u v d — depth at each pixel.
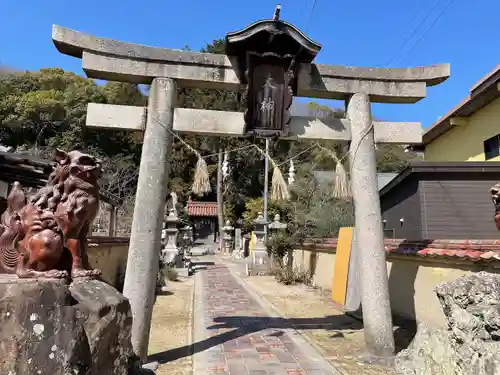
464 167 9.02
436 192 9.20
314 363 5.34
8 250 3.08
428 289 6.48
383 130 6.31
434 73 6.27
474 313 3.10
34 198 3.01
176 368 5.07
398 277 7.71
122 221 19.33
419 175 9.29
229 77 5.84
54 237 2.78
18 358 2.19
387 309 5.60
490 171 9.07
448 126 12.55
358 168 6.00
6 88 25.06
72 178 3.17
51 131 24.16
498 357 2.76
